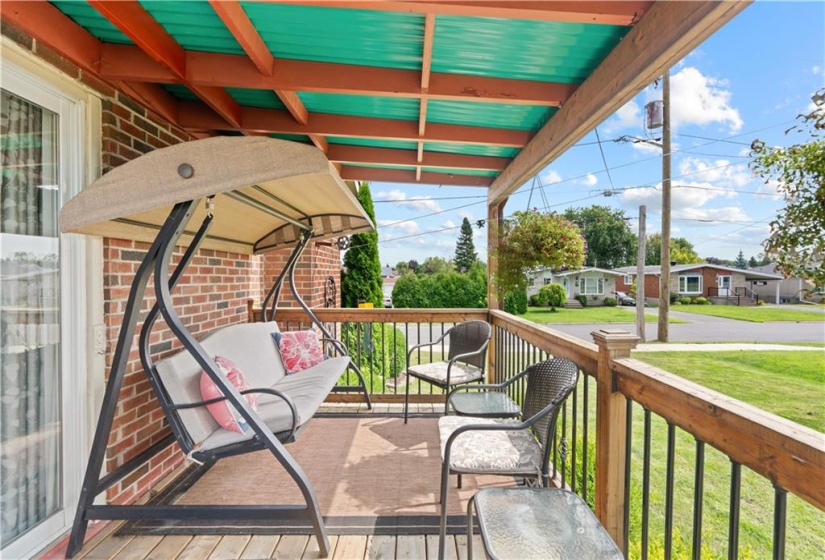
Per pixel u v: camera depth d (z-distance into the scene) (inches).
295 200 109.8
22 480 71.4
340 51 87.5
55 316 77.5
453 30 77.5
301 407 95.2
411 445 121.5
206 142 67.0
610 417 67.4
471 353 129.0
